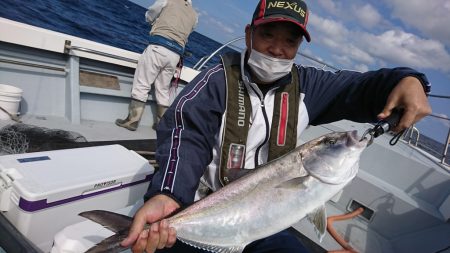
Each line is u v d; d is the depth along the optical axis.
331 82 2.14
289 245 1.97
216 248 1.73
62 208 2.02
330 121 2.26
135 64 4.64
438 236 3.25
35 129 3.45
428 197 3.68
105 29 15.14
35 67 3.91
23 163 2.13
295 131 2.06
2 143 2.95
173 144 1.85
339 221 3.65
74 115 4.11
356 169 1.70
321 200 1.68
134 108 4.48
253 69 1.98
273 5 1.85
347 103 2.05
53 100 4.11
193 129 1.91
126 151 2.72
